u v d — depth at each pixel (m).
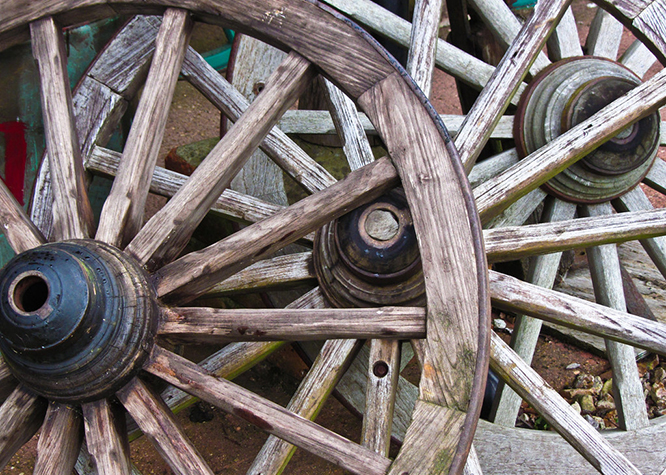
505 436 1.65
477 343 1.11
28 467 1.71
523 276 2.10
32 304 1.16
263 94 1.26
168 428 1.14
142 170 1.28
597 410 1.90
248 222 1.65
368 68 1.23
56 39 1.36
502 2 1.85
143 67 1.76
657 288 2.10
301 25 1.25
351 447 1.11
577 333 2.08
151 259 1.21
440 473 1.06
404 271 1.39
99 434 1.15
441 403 1.11
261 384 1.97
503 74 1.48
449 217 1.16
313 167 1.63
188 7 1.31
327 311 1.18
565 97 1.68
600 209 1.77
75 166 1.30
